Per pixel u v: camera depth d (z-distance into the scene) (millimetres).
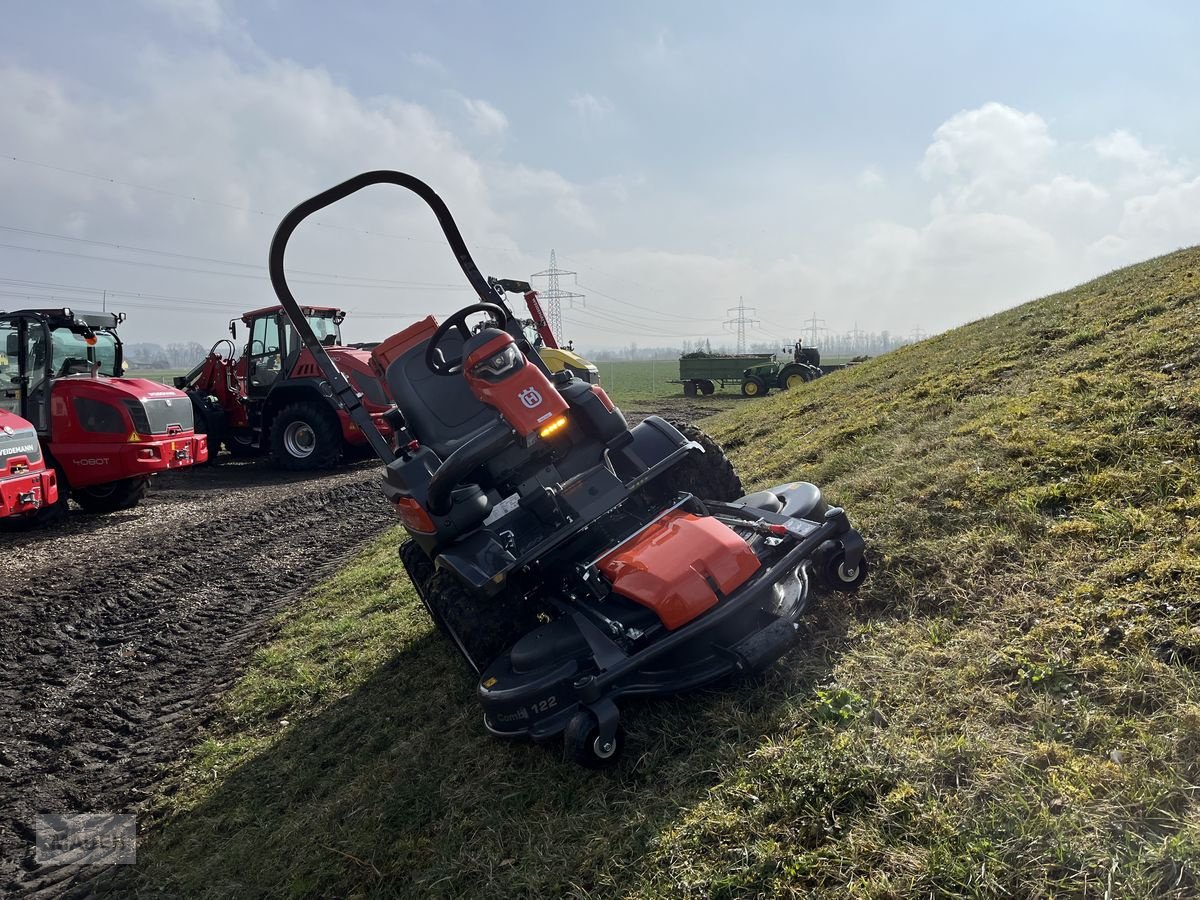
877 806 2516
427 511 4254
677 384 47031
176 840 4301
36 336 11227
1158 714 2539
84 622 7582
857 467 5895
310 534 10523
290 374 15352
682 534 3600
